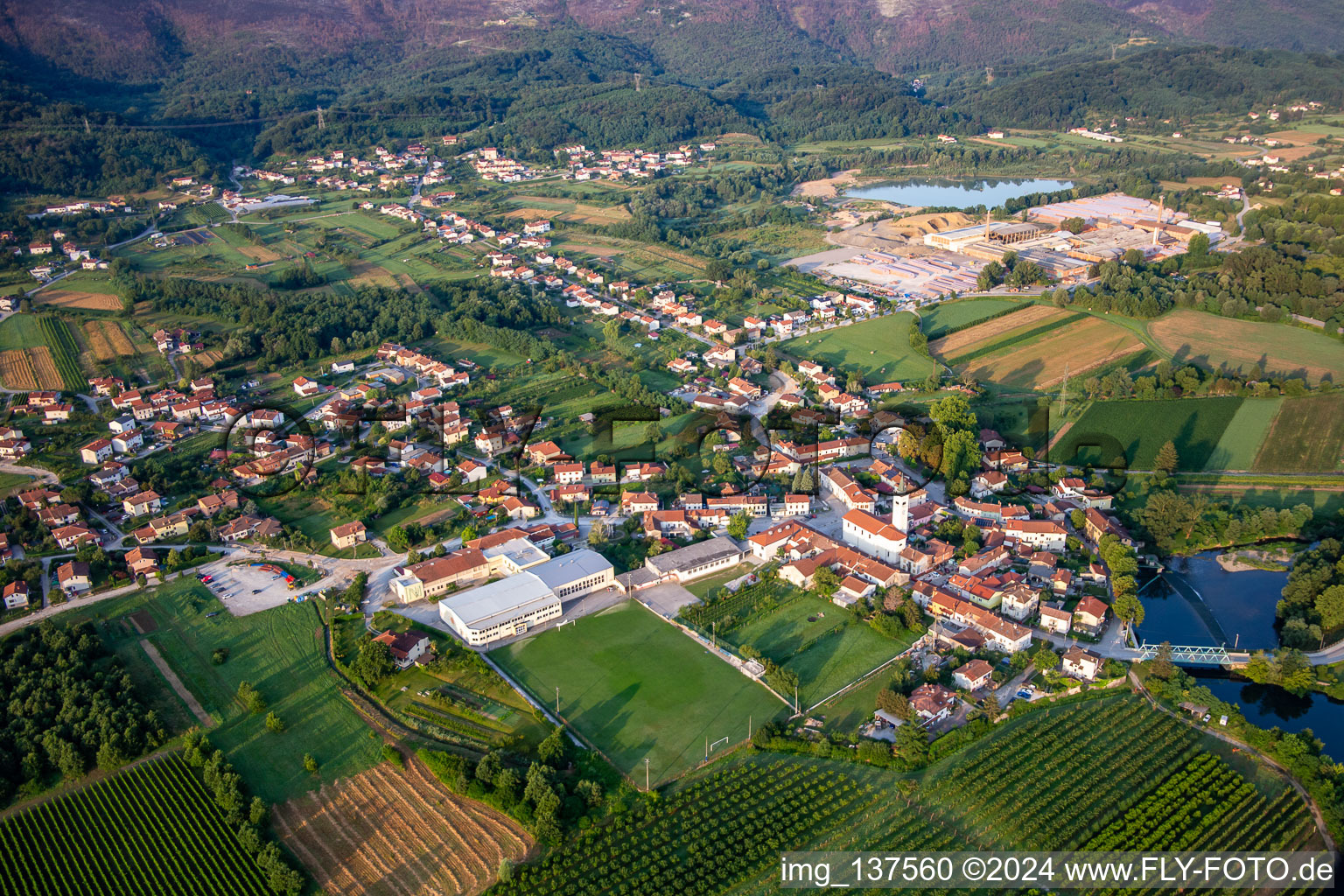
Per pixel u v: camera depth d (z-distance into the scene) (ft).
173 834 609.42
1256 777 643.04
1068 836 594.24
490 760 635.66
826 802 622.13
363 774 654.53
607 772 649.61
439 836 603.67
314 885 570.87
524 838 599.16
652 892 560.20
